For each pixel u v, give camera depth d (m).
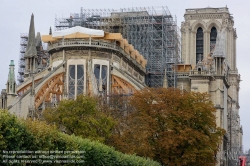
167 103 130.12
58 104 136.25
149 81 196.50
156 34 199.00
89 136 114.75
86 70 163.62
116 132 127.19
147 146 121.06
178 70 197.50
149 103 130.62
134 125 125.69
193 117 128.12
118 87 164.25
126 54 176.12
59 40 168.00
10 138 68.12
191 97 130.88
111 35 169.12
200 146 126.25
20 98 150.88
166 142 122.81
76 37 164.75
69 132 118.31
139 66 187.88
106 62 166.12
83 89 162.88
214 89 183.25
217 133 133.12
